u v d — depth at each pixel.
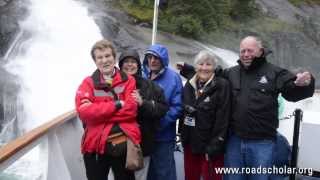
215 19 32.94
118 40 25.44
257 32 34.44
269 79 3.31
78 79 21.50
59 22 24.95
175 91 3.70
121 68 3.37
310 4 43.94
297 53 34.25
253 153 3.36
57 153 3.39
